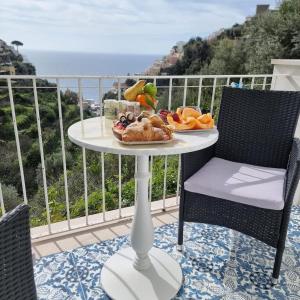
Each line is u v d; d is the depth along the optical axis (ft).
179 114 5.14
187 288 5.12
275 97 5.94
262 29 32.09
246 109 6.22
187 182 5.33
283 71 7.69
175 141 4.17
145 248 5.11
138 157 4.61
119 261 5.59
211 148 6.47
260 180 5.35
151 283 5.08
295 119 5.83
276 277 5.13
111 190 12.82
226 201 5.08
